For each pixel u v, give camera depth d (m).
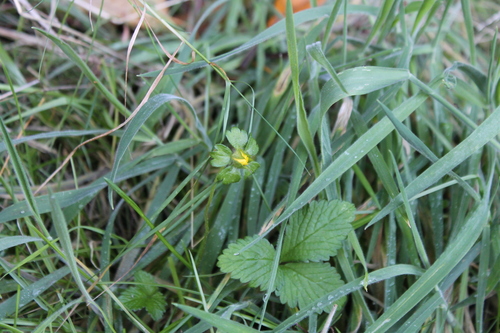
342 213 0.48
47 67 0.57
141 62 0.58
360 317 0.48
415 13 0.58
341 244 0.48
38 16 0.55
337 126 0.51
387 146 0.51
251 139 0.47
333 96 0.47
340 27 0.59
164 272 0.51
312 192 0.47
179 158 0.54
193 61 0.48
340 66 0.52
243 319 0.48
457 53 0.58
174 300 0.50
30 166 0.53
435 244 0.50
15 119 0.53
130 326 0.50
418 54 0.55
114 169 0.47
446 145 0.52
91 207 0.54
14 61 0.57
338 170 0.47
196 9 0.61
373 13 0.54
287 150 0.54
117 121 0.55
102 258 0.50
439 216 0.50
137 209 0.47
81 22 0.59
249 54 0.59
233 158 0.47
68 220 0.51
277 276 0.48
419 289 0.47
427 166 0.52
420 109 0.53
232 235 0.51
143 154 0.53
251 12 0.62
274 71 0.58
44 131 0.55
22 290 0.48
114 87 0.56
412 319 0.47
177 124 0.57
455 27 0.60
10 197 0.52
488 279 0.48
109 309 0.49
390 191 0.48
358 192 0.52
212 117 0.58
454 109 0.48
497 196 0.51
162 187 0.53
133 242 0.50
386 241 0.50
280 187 0.53
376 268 0.50
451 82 0.48
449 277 0.48
